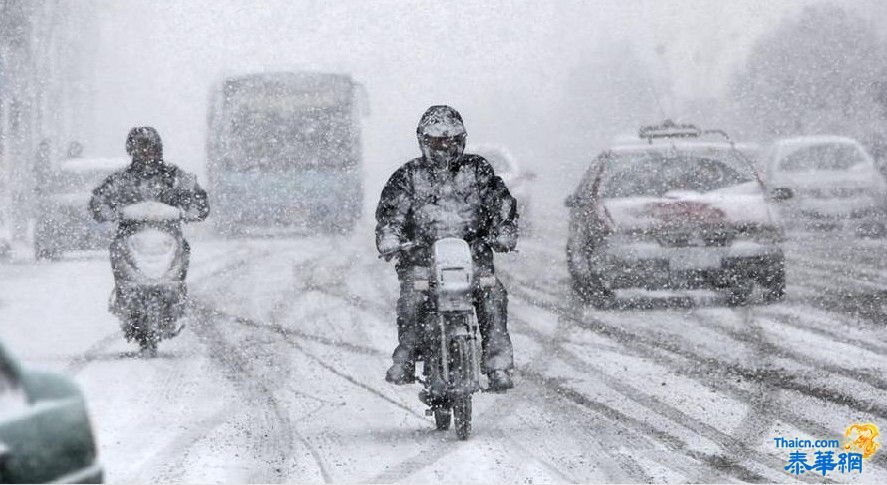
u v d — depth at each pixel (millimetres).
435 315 13430
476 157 13859
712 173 25562
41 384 7535
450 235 13633
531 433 13586
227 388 16547
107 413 14789
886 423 13977
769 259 24344
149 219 19516
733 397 15516
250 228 50375
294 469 12031
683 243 24203
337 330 22094
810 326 21516
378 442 13227
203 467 12078
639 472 11805
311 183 50406
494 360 13516
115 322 23641
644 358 18547
